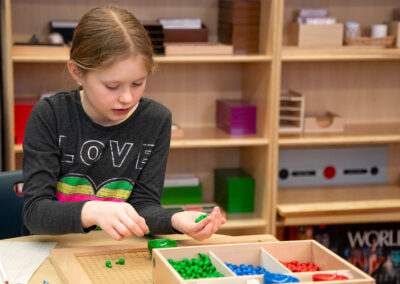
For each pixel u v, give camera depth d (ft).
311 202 8.86
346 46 8.61
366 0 9.57
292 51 8.33
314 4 9.43
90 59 3.78
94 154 4.76
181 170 9.71
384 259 9.25
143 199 4.83
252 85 9.04
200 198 9.16
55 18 8.79
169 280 3.29
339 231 9.09
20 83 8.88
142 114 4.90
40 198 4.25
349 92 9.91
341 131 9.23
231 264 3.88
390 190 9.67
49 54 7.87
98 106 3.97
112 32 3.81
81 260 3.93
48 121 4.59
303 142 8.56
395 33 8.90
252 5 8.58
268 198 8.57
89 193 4.84
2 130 8.40
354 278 3.44
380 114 10.09
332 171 9.96
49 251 4.15
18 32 8.70
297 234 9.03
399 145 10.19
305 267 3.80
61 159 4.72
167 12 9.09
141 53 3.82
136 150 4.88
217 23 9.32
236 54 8.51
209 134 8.91
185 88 9.42
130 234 3.76
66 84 4.83
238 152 9.86
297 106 9.08
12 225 5.41
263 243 3.92
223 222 4.14
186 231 4.14
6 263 3.91
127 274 3.70
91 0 8.86
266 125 8.51
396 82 10.02
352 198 9.12
